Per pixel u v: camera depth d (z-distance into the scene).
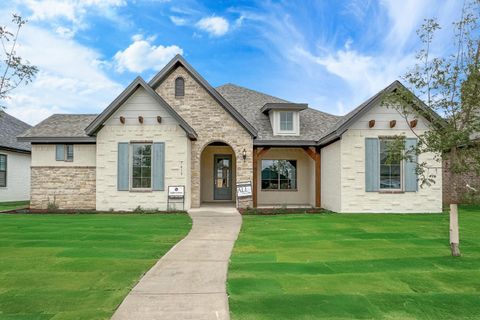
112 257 7.05
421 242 8.53
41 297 4.88
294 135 17.58
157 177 15.15
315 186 17.55
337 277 5.78
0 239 8.81
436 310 4.47
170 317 4.24
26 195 23.56
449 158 7.57
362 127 14.28
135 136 15.20
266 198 19.28
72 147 16.16
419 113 8.05
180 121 14.88
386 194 14.24
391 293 5.05
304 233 9.73
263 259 6.97
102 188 15.13
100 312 4.38
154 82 16.31
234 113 16.14
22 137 15.80
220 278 5.73
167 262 6.70
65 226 10.83
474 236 9.25
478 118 6.80
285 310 4.45
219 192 19.80
